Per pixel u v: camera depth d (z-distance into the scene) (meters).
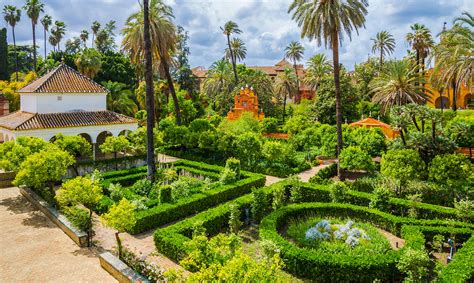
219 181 19.23
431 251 12.28
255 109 47.62
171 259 11.30
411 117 19.58
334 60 21.31
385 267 9.95
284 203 16.66
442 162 16.56
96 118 26.25
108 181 19.03
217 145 26.45
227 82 55.66
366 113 45.00
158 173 20.34
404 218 13.71
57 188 19.41
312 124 35.59
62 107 25.94
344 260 10.17
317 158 29.75
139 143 25.86
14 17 58.12
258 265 6.90
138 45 28.19
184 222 12.98
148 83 20.61
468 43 22.19
